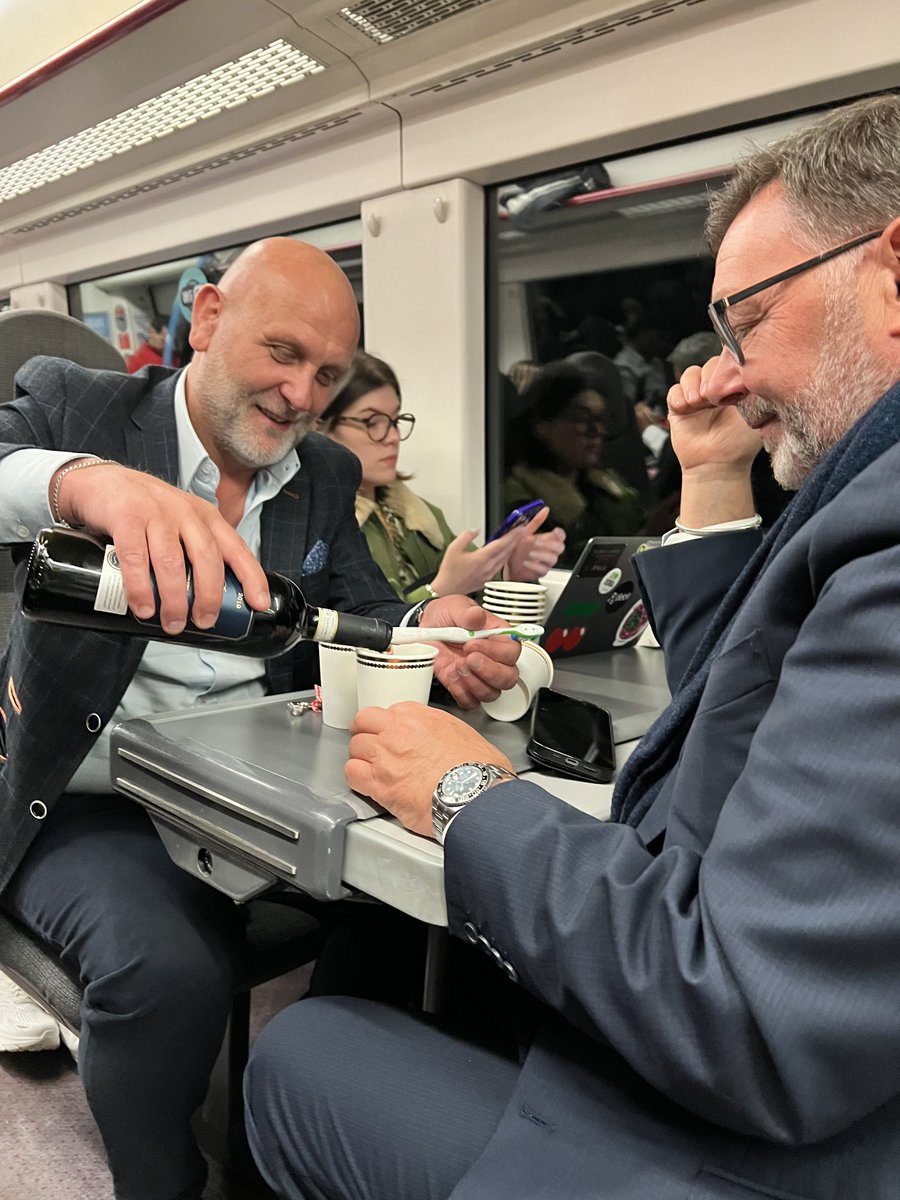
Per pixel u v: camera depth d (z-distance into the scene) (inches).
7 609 59.6
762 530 39.1
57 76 87.0
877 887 19.1
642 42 66.4
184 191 103.2
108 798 55.4
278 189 94.0
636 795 31.7
